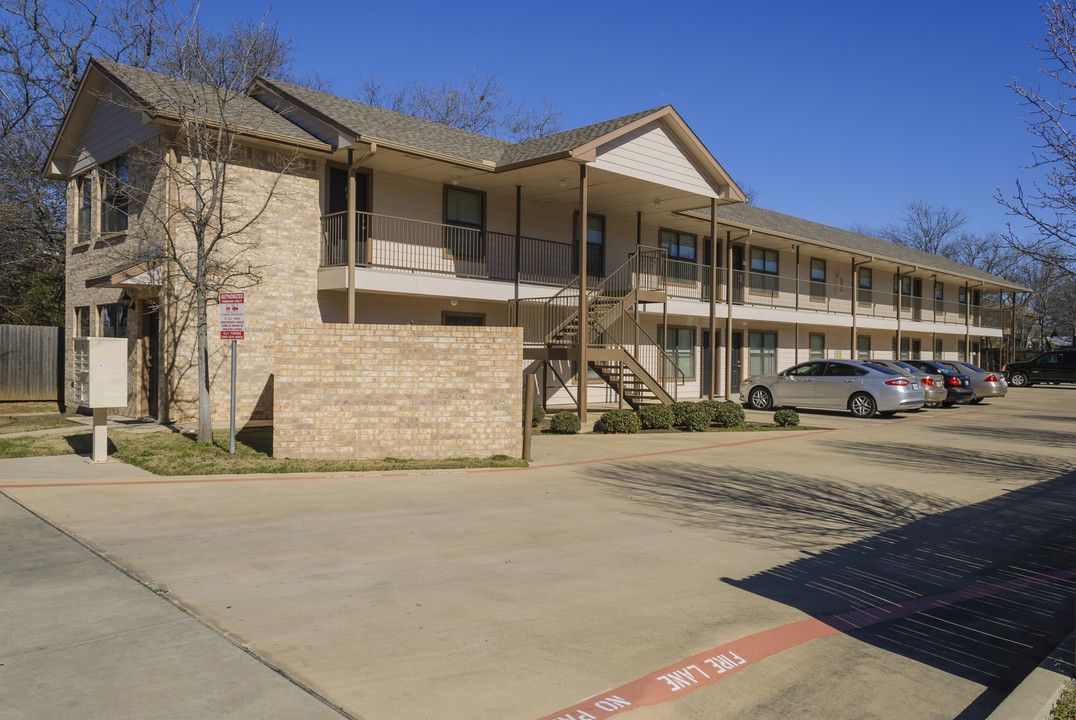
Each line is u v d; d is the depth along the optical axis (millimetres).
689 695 4125
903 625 5352
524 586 5848
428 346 11430
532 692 4035
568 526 7852
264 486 9414
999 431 17359
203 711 3670
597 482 10367
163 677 4035
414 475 10430
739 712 3965
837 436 16094
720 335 27531
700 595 5785
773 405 22094
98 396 10586
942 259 42812
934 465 12383
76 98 17188
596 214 22609
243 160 15227
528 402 11922
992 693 4289
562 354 17656
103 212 17297
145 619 4867
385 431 11289
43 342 20266
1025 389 37125
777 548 7258
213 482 9578
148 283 14281
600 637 4855
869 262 32656
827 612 5543
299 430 10992
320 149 15617
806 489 10234
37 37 26922
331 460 11062
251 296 15352
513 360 11859
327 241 16453
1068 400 28688
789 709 4016
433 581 5898
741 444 14641
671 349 25344
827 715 3967
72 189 18719
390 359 11289
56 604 5098
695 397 26219
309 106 15852
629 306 19172
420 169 17250
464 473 10695
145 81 15016
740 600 5711
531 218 20922
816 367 21531
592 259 22469
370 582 5820
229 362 15180
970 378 26078
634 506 8914
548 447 13594
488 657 4477
